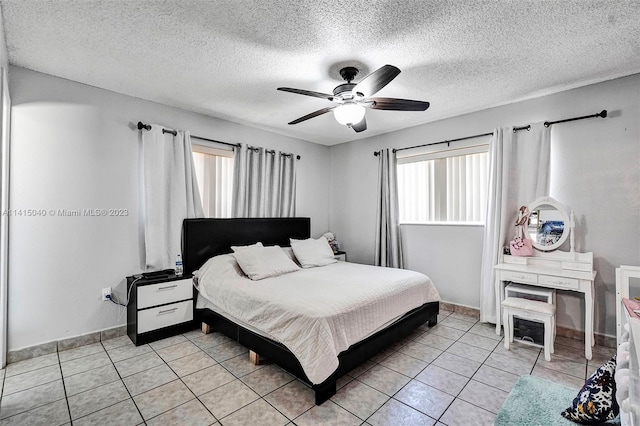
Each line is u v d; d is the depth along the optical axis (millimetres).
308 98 3160
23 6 1750
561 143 2947
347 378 2223
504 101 3217
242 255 3219
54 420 1758
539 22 1894
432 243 3916
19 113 2469
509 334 2691
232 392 2037
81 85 2777
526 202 3098
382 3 1717
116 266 2965
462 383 2146
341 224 5047
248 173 4066
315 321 1981
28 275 2500
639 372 939
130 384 2127
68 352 2617
